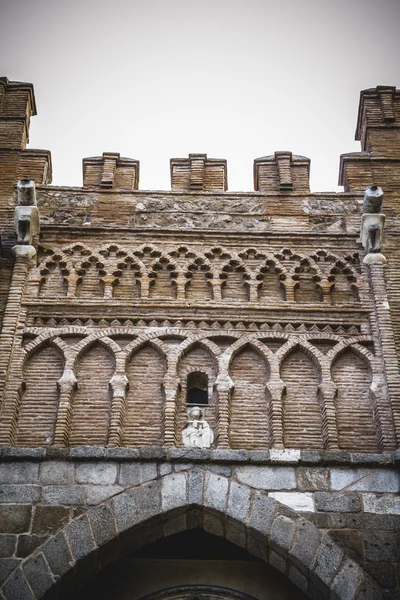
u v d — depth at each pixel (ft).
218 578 41.88
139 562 42.42
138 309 48.26
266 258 51.52
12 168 55.77
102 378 45.14
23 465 40.09
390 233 52.60
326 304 48.83
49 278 50.16
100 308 48.21
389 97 59.82
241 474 40.32
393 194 54.90
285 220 53.93
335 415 43.70
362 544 38.34
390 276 50.14
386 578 37.32
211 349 46.14
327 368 45.42
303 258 51.57
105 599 40.96
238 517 38.96
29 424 43.09
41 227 52.31
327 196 55.06
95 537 38.11
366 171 56.44
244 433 43.24
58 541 37.88
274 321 47.93
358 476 40.40
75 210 53.98
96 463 40.34
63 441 42.09
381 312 47.98
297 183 56.08
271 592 41.32
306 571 38.04
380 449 42.60
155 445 42.63
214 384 44.75
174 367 45.16
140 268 50.62
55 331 46.68
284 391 44.75
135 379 45.14
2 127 57.93
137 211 54.19
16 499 39.06
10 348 45.57
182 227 53.16
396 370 45.06
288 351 46.21
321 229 53.42
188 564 42.42
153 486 39.73
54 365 45.55
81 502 39.11
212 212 54.39
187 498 39.42
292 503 39.50
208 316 48.01
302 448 42.86
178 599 41.09
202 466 40.50
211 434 43.16
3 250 50.70
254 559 42.68
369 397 44.78
